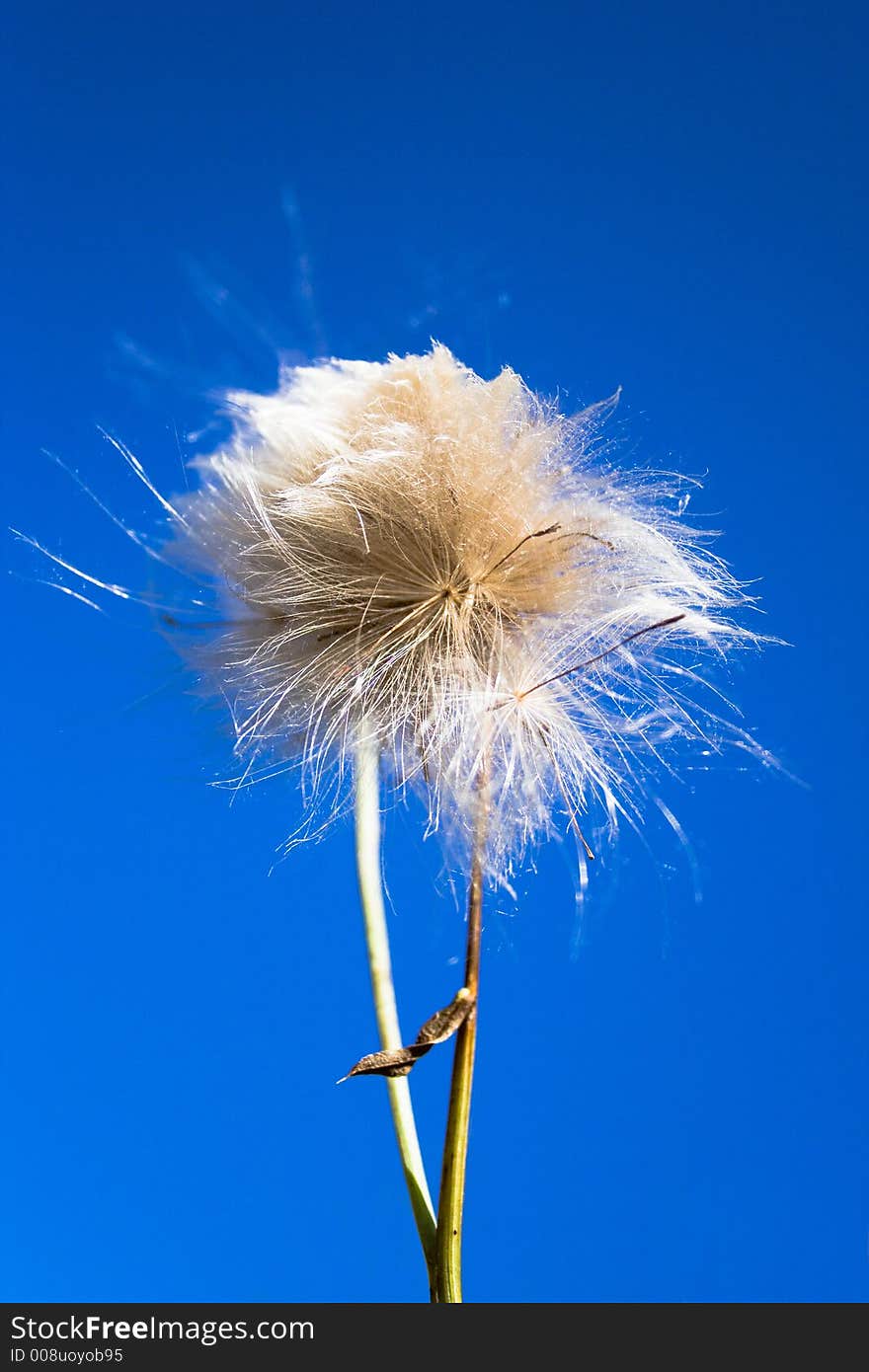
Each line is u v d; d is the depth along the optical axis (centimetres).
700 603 29
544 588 29
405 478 28
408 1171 27
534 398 29
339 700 29
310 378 29
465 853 28
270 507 29
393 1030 28
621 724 29
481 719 28
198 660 30
